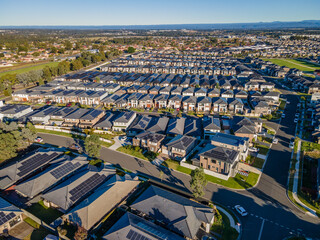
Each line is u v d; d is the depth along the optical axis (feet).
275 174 229.45
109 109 408.05
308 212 182.19
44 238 155.74
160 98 414.62
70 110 369.91
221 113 386.11
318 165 231.50
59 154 256.73
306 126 333.01
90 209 170.30
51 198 187.21
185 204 173.17
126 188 200.44
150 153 268.82
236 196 200.03
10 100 459.32
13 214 168.45
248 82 522.47
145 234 145.48
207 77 597.52
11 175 215.51
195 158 244.01
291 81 556.92
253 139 291.17
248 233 163.12
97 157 259.60
